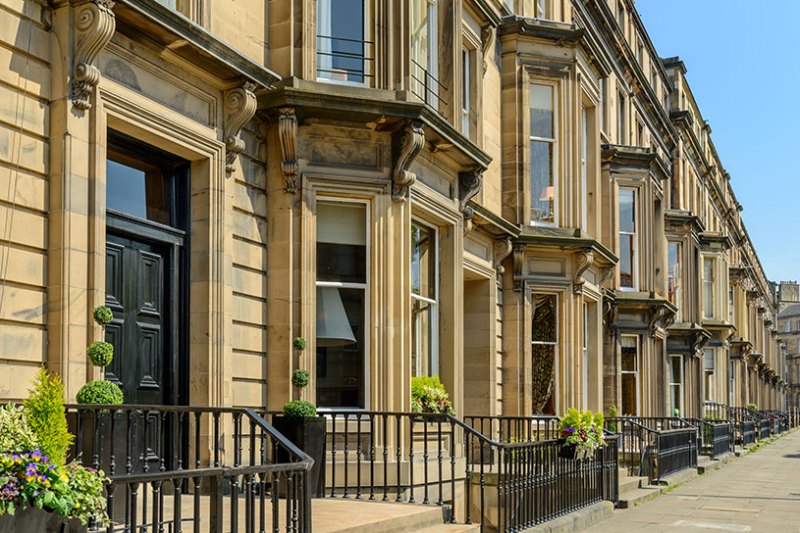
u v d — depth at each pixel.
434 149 12.64
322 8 11.76
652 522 13.00
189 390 9.51
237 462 7.84
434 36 13.97
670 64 39.06
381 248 11.48
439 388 12.82
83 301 7.75
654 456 18.92
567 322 18.09
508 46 17.88
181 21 8.73
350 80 11.83
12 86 7.37
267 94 10.62
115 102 8.31
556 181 18.36
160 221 9.55
